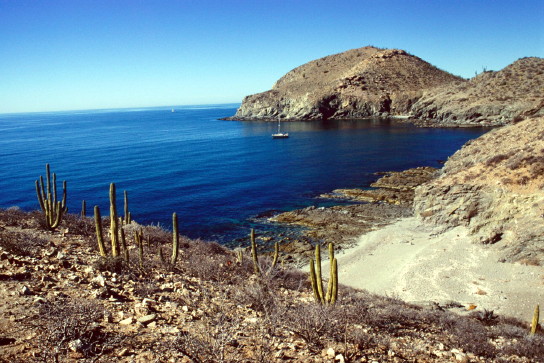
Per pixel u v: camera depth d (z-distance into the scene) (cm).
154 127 17412
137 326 680
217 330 648
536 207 2456
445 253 2577
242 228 3497
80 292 815
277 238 3183
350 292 1451
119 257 1075
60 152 8994
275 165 6688
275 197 4553
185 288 988
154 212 4081
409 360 720
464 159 4325
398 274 2348
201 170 6431
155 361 561
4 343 549
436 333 970
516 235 2428
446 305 1811
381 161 6556
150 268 1166
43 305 675
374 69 18388
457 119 12075
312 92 16975
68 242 1360
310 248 2925
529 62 13125
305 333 730
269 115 18025
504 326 1245
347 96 16162
